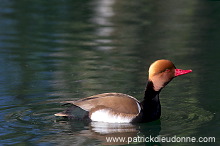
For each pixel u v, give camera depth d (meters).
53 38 19.17
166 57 16.48
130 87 13.21
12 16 22.58
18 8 24.31
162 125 10.47
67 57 16.45
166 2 26.05
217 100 12.08
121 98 10.84
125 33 20.09
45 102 11.76
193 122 10.58
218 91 12.83
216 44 18.25
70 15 23.03
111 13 23.62
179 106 11.69
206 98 12.26
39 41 18.66
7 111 11.05
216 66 15.30
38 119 10.64
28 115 10.84
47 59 16.22
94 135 9.81
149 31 20.45
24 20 21.98
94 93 12.55
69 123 10.49
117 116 10.56
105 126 10.40
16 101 11.76
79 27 20.98
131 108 10.68
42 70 14.88
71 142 9.38
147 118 10.68
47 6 24.91
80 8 24.52
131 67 15.30
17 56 16.55
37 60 16.08
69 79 13.87
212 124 10.44
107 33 20.03
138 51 17.38
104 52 17.20
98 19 22.42
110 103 10.70
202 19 22.33
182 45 18.22
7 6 24.69
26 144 9.23
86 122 10.59
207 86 13.30
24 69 14.98
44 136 9.68
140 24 21.52
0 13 23.02
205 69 14.99
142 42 18.72
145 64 15.66
